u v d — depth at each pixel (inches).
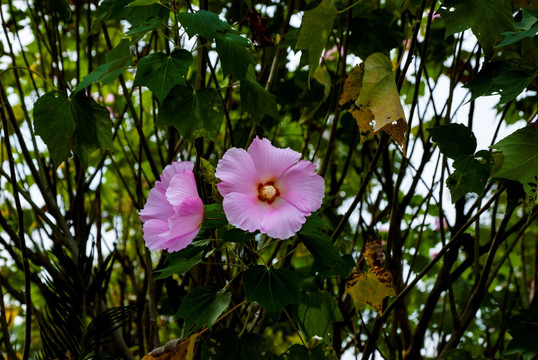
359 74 44.1
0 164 53.5
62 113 43.1
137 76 40.1
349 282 43.5
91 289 48.0
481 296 47.4
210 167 37.7
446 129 42.3
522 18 42.8
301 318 43.5
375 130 40.6
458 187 42.3
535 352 42.8
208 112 42.1
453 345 48.1
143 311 52.4
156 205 37.7
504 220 45.3
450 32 42.5
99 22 46.0
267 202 36.4
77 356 47.8
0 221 49.7
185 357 39.9
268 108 44.5
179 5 41.9
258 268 38.7
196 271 48.6
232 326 47.1
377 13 54.0
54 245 47.9
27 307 43.3
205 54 45.4
